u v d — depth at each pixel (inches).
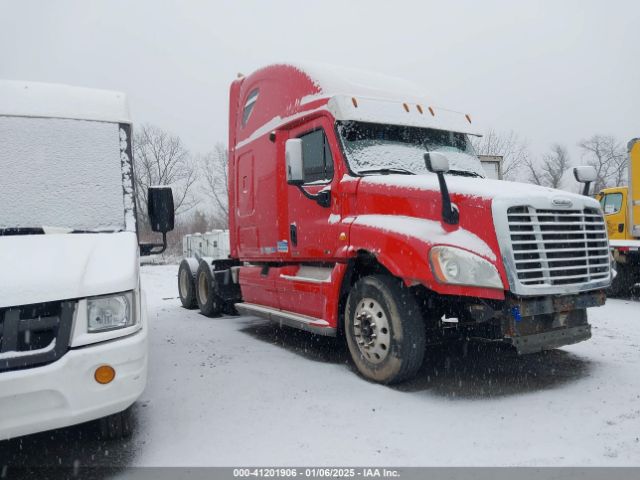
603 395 171.3
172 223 184.9
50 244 147.3
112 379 127.6
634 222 397.4
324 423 154.1
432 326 197.0
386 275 193.5
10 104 177.9
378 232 189.0
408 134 234.7
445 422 152.5
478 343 245.8
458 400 170.7
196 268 391.5
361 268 214.1
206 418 160.7
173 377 202.5
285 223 255.1
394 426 150.6
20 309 123.5
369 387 185.9
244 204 303.1
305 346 254.8
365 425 151.8
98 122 185.5
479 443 138.2
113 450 141.3
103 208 174.4
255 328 307.7
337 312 213.3
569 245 179.9
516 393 176.2
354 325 200.5
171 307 411.2
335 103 218.1
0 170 168.4
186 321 337.4
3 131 173.3
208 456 136.1
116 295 134.0
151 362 225.8
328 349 247.8
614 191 454.0
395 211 192.4
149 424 157.4
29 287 125.2
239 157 311.3
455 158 237.0
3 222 162.6
